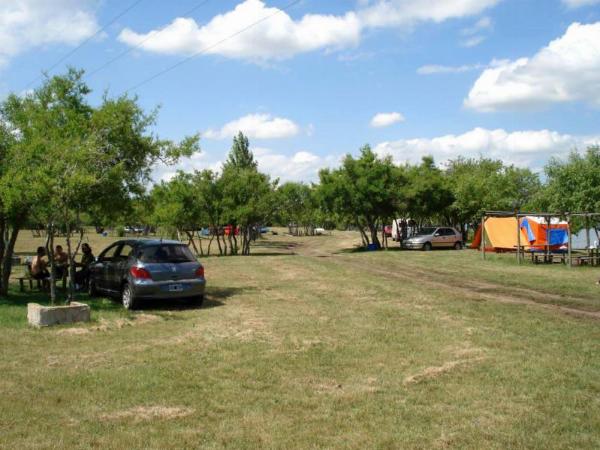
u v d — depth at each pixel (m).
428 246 37.84
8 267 14.72
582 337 8.96
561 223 28.97
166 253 12.66
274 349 8.35
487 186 40.41
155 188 36.81
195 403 5.92
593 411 5.54
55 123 12.98
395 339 8.96
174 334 9.53
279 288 16.19
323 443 4.83
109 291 13.66
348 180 39.12
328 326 10.13
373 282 17.53
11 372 7.10
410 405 5.80
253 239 60.84
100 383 6.62
